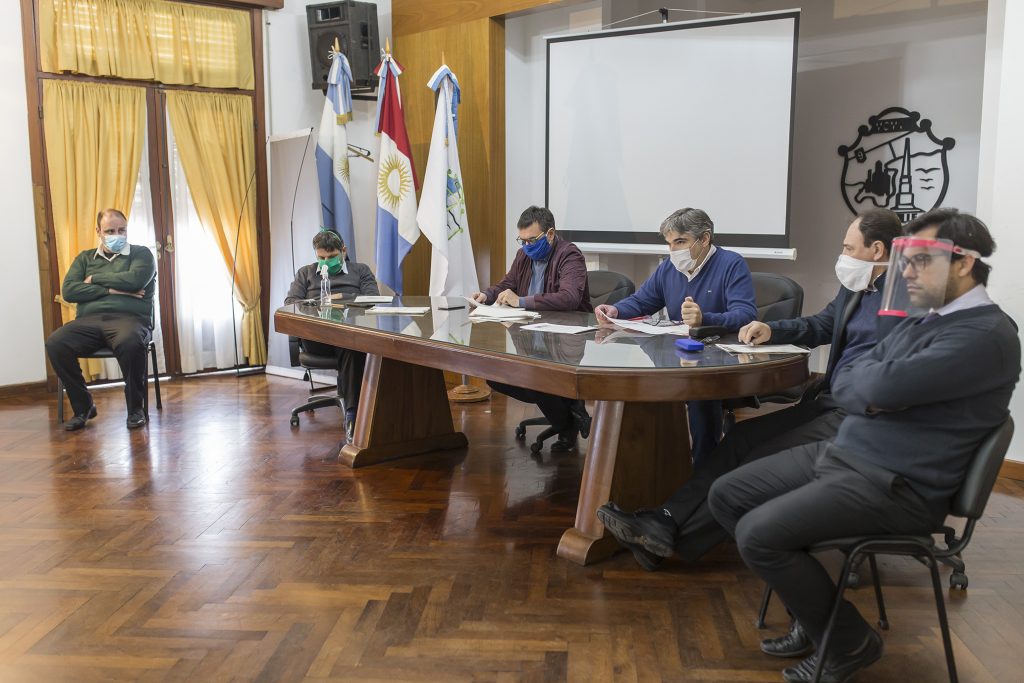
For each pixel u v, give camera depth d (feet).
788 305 11.59
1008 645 7.28
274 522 10.32
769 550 6.26
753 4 19.16
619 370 7.73
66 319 18.03
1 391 17.62
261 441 14.17
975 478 5.97
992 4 11.84
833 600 6.35
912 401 5.96
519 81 19.15
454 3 18.58
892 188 17.67
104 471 12.47
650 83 17.04
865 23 17.72
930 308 5.85
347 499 11.17
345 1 19.12
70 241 17.90
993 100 12.00
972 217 5.97
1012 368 5.98
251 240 20.06
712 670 6.88
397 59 19.99
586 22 18.63
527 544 9.59
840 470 6.36
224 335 20.02
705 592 8.34
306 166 18.65
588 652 7.18
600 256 19.06
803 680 6.59
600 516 8.42
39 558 9.20
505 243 19.19
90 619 7.79
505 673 6.84
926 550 6.10
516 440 14.14
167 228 19.16
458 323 11.20
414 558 9.19
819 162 18.69
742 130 16.31
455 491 11.49
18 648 7.26
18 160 17.47
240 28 19.45
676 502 8.54
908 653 7.14
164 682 6.71
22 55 17.29
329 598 8.22
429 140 19.54
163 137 18.89
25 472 12.42
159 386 17.44
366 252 21.40
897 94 17.44
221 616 7.84
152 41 18.42
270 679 6.75
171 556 9.26
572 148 18.03
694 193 16.93
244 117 19.70
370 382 12.82
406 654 7.14
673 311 11.28
